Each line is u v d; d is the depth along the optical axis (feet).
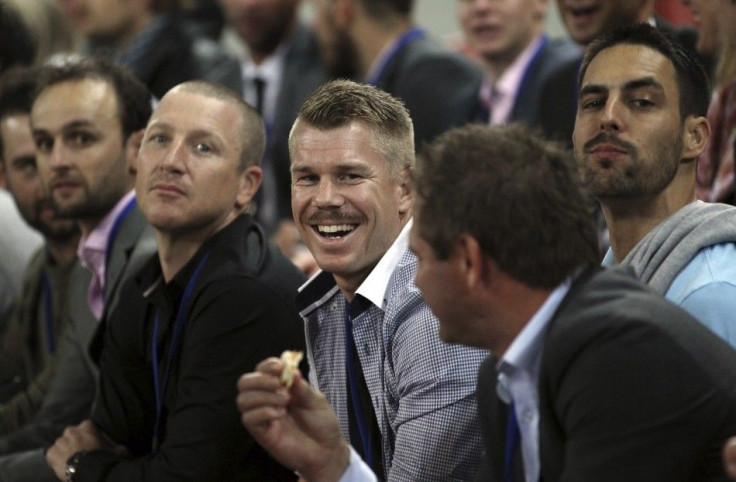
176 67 32.24
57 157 21.76
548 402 12.07
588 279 12.26
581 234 12.25
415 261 16.47
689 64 15.51
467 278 12.23
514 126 12.74
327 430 13.66
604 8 22.59
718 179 20.34
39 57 32.40
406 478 15.60
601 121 15.34
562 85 25.57
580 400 11.68
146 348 18.78
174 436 17.54
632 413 11.53
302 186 16.87
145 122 22.30
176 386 18.20
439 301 12.46
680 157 15.47
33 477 20.51
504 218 12.03
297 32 37.47
